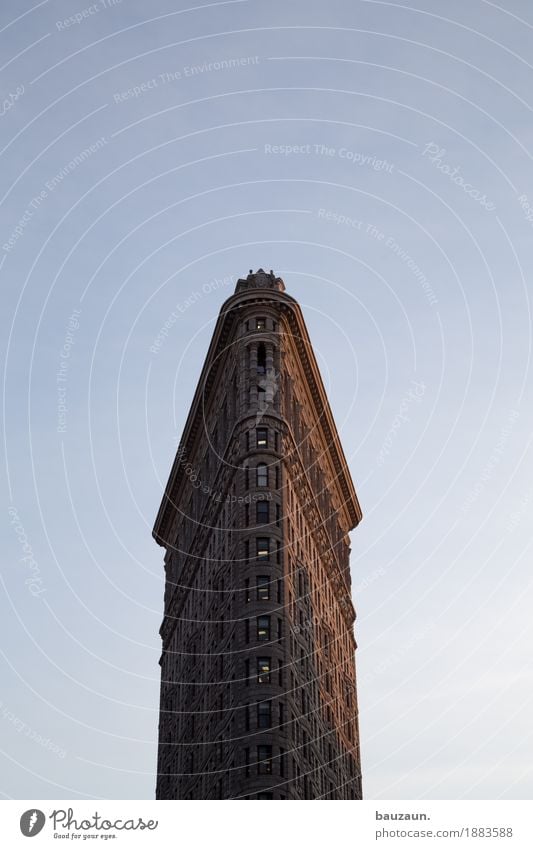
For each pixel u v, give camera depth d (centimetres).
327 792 14275
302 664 13988
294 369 16500
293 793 12362
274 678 12888
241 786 12231
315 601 15550
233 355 16075
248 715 12650
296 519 15050
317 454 17588
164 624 19100
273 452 14675
